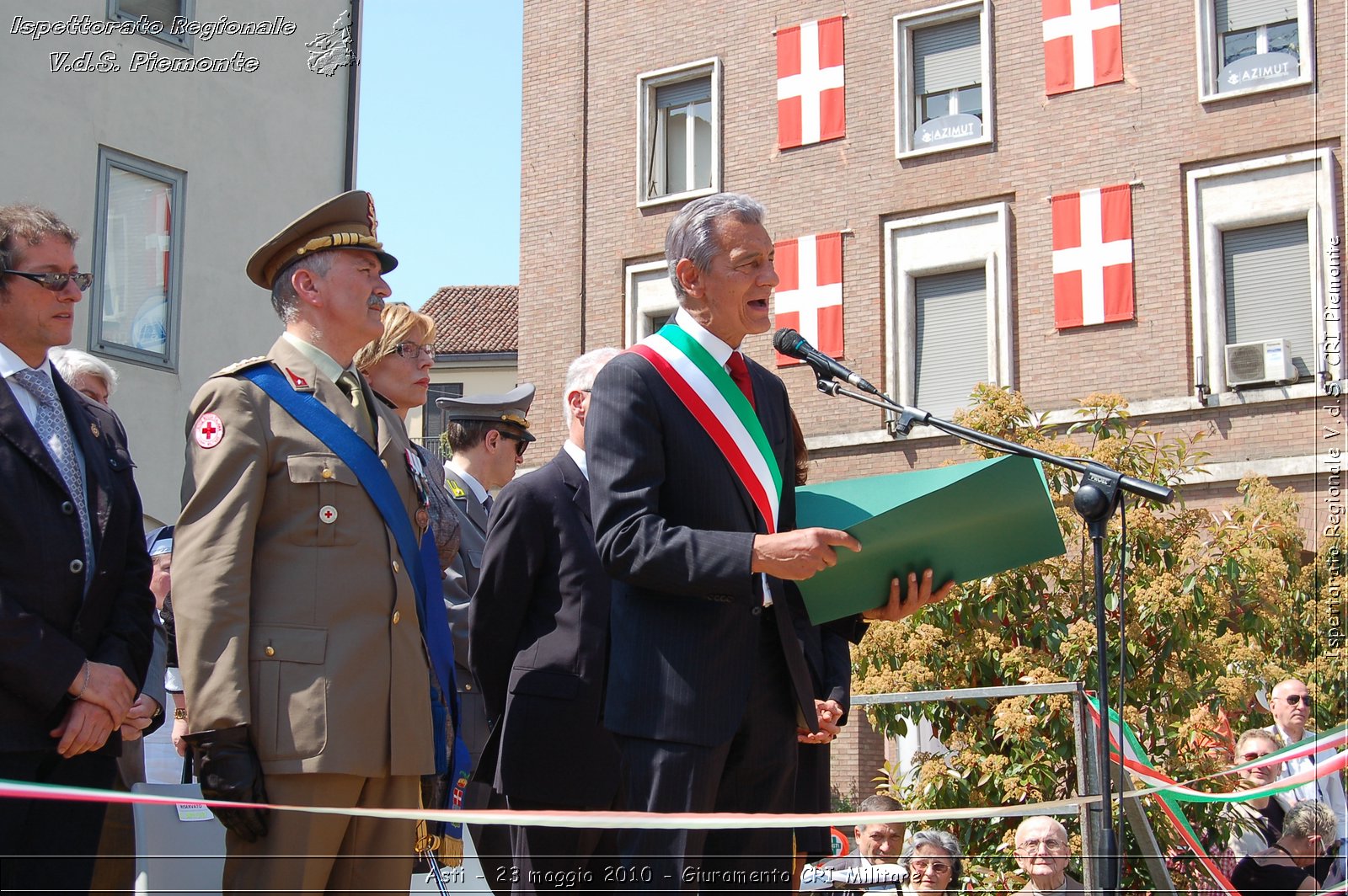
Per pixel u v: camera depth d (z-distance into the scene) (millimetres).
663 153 20828
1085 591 9586
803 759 3693
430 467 5188
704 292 3533
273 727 3510
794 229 19359
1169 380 16766
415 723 3752
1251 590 9977
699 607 3301
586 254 21031
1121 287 17125
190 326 14852
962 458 17703
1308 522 15469
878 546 3314
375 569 3736
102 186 14094
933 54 18844
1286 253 16484
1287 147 16469
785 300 19234
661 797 3203
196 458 3639
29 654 3367
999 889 7441
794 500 3646
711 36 20359
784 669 3447
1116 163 17391
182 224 14812
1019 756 8484
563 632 4633
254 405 3713
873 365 18578
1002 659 9125
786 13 19781
